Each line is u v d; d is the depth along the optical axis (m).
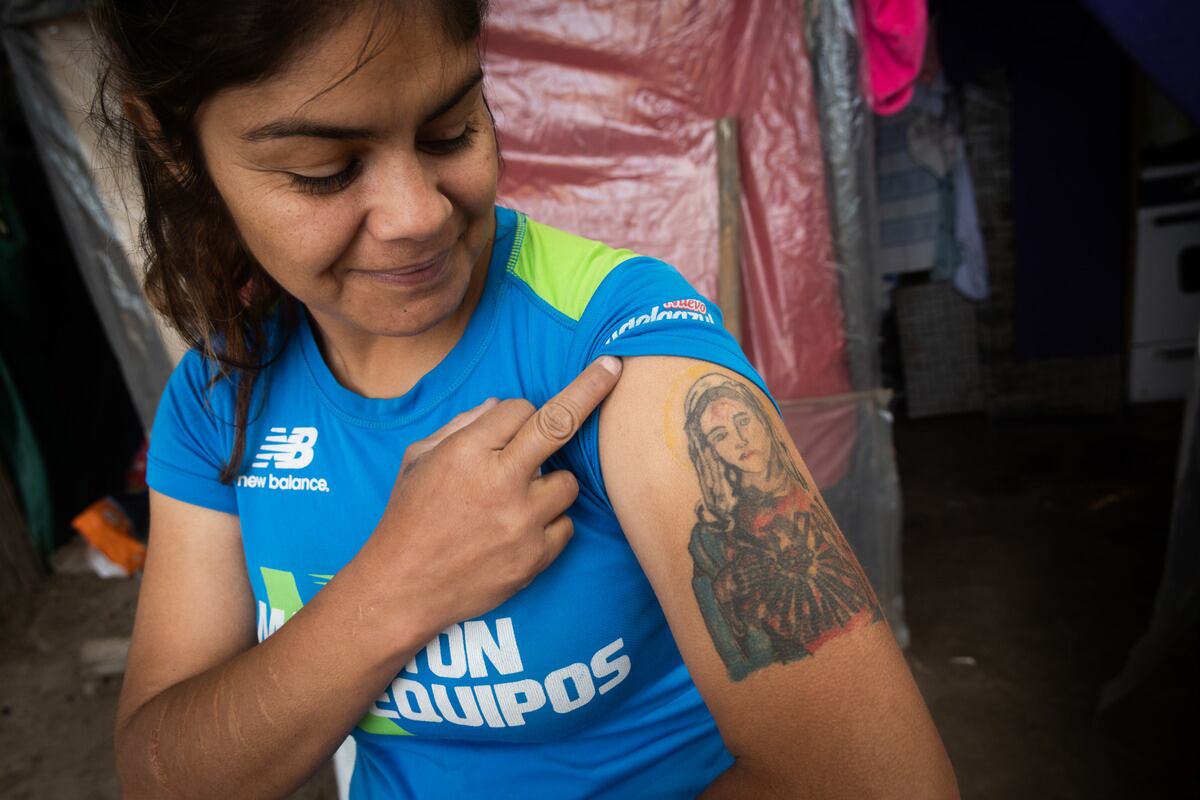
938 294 4.82
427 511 0.60
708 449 0.56
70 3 2.35
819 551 0.55
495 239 0.69
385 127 0.50
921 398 4.98
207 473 0.78
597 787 0.72
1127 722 2.39
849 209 2.51
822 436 2.64
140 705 0.75
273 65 0.47
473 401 0.68
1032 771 2.24
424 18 0.48
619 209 2.55
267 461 0.74
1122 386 4.74
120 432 4.38
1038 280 4.66
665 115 2.49
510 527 0.59
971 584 3.22
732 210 2.49
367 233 0.54
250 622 0.81
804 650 0.54
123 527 3.86
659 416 0.58
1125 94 4.34
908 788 0.52
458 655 0.65
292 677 0.64
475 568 0.60
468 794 0.74
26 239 3.89
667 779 0.73
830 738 0.53
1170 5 2.12
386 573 0.61
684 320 0.61
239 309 0.71
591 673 0.66
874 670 0.53
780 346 2.60
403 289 0.57
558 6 2.42
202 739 0.67
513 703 0.67
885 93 2.51
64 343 4.09
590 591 0.64
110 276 2.63
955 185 4.59
